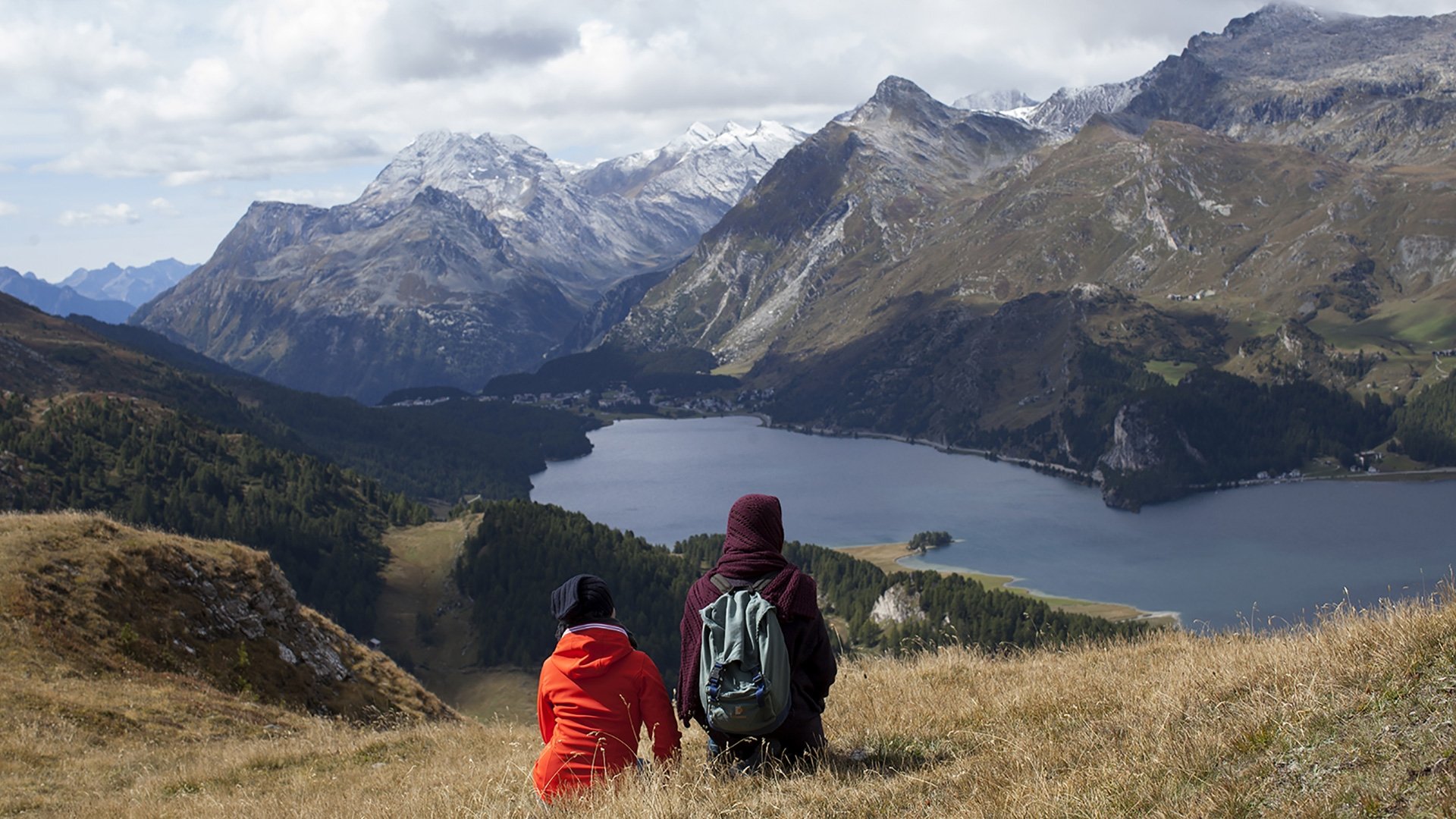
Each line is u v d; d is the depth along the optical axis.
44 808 16.08
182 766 18.95
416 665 154.88
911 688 14.08
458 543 196.75
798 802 7.93
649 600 170.38
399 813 10.73
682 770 8.96
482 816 9.11
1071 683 11.73
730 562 8.84
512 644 154.75
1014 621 126.44
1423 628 7.67
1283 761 6.68
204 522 183.38
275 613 35.50
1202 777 6.85
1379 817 5.66
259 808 13.42
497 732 21.70
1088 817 6.57
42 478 185.25
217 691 29.19
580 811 8.10
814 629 8.80
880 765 9.15
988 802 7.19
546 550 178.25
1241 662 9.95
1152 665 12.28
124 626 29.23
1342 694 7.29
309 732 24.02
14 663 25.17
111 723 22.81
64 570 30.00
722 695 8.25
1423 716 6.48
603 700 8.97
